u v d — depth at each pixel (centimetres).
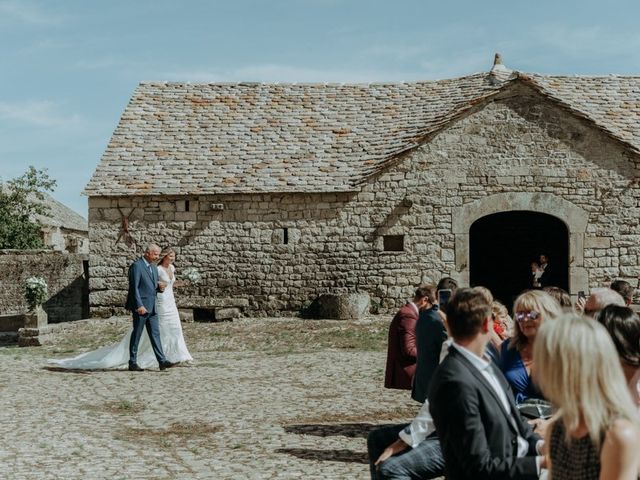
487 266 2605
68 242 4122
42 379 1323
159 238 2116
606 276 2058
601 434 331
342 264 2083
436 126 2056
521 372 589
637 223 2064
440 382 438
